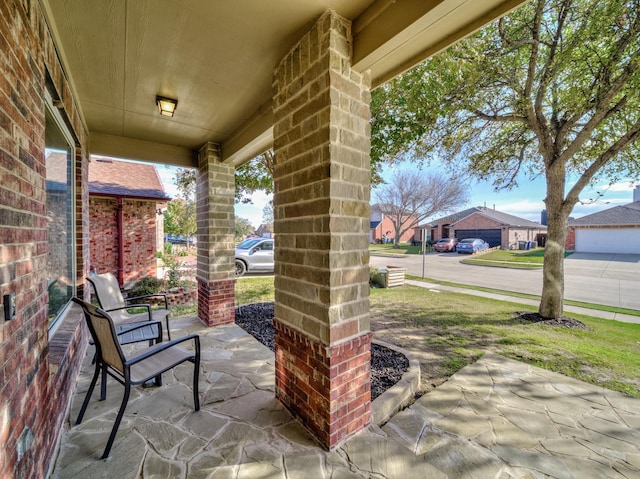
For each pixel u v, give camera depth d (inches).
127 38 80.0
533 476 66.4
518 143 212.7
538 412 91.0
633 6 133.6
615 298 273.9
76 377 103.3
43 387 61.3
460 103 182.7
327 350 71.3
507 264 533.3
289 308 86.0
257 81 102.4
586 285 338.0
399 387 96.9
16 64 50.2
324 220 71.7
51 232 101.6
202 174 175.0
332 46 70.4
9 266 45.7
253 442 75.6
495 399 98.1
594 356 133.2
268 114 118.1
